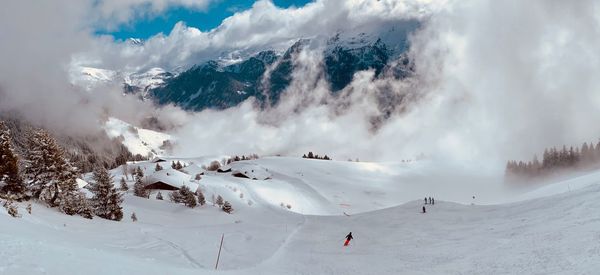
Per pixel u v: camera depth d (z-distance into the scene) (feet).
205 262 110.73
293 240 161.99
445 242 122.72
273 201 442.09
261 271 99.09
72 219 162.30
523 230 112.78
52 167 177.17
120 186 407.64
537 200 157.07
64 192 180.24
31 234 87.20
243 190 458.50
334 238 163.43
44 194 176.86
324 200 501.56
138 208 270.87
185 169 566.77
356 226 192.13
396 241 139.23
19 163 174.29
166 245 128.77
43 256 56.85
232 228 193.67
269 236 169.89
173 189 413.18
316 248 141.49
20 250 57.57
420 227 158.71
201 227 196.24
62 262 55.72
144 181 426.10
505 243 103.24
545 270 72.74
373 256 117.91
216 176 537.65
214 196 396.57
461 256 100.53
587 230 90.79
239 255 124.06
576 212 112.68
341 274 98.37
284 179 572.51
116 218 199.41
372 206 504.02
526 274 73.51
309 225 216.13
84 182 288.71
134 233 149.79
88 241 110.93
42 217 141.90
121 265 64.90
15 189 166.71
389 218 196.03
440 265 95.14
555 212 123.24
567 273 67.77
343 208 483.10
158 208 302.86
